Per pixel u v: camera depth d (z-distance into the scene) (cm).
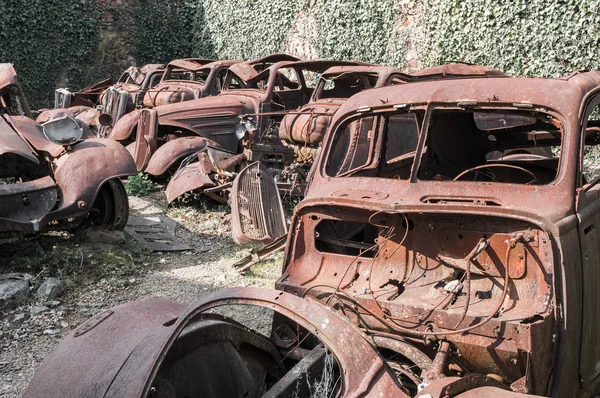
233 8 1920
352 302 311
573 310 286
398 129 433
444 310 287
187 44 2134
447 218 312
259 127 970
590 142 477
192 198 888
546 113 338
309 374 276
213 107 998
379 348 304
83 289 585
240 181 705
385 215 331
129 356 255
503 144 498
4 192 585
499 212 293
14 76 733
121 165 647
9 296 536
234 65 1083
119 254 656
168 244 722
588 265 311
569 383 289
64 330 501
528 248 290
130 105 1214
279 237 653
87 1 1983
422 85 387
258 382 310
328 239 357
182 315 254
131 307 303
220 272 632
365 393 224
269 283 597
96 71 2017
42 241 676
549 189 316
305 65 1012
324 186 378
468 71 891
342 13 1541
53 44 1928
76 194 613
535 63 1111
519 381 260
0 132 628
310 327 244
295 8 1703
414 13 1373
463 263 302
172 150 950
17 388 409
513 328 264
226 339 292
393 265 326
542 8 1087
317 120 834
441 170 463
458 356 280
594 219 334
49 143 657
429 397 220
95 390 243
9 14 1828
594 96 358
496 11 1161
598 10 1009
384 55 1461
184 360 267
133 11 2067
